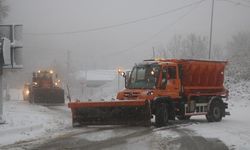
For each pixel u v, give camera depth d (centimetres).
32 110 2827
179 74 2195
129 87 2153
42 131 1795
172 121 2350
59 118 2358
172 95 2123
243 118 2541
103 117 1967
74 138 1606
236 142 1503
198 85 2295
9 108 2872
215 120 2331
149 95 2020
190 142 1509
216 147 1403
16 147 1406
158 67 2103
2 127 1766
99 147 1409
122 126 1995
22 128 1781
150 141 1537
